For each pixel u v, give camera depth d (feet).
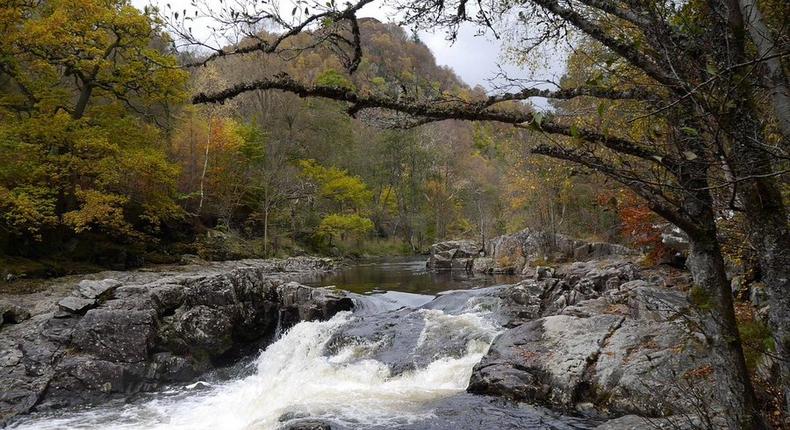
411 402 25.96
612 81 10.52
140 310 34.86
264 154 110.83
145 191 67.15
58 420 27.76
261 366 39.22
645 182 8.41
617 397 22.52
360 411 24.64
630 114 10.43
